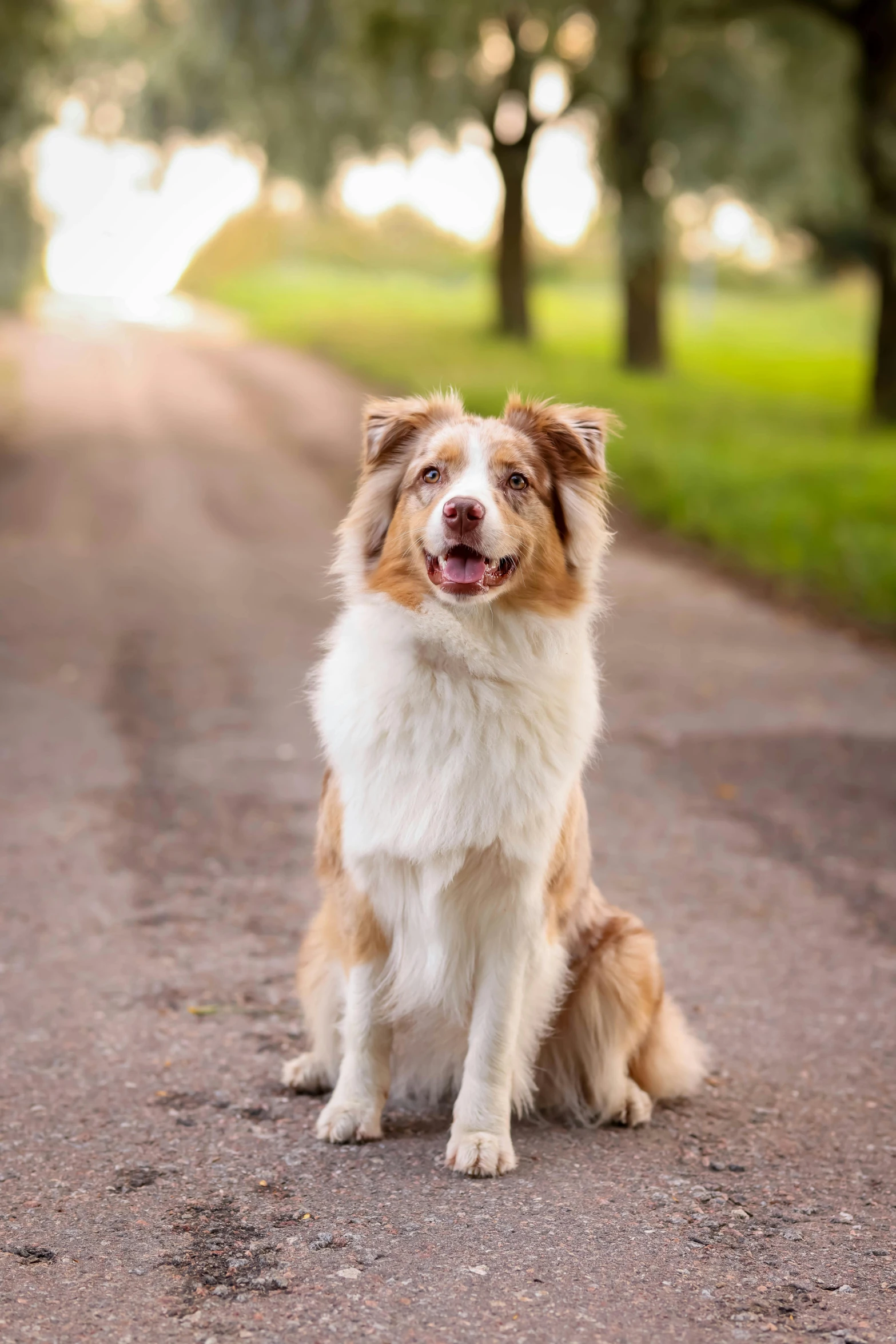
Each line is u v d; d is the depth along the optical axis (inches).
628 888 230.5
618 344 1455.5
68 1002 181.5
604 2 898.1
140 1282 117.2
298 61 885.2
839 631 445.7
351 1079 149.6
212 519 657.6
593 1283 118.6
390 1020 150.8
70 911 214.5
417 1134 151.8
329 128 1082.1
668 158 1166.3
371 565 155.9
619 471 748.6
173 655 391.9
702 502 650.8
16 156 1051.9
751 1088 165.5
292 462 863.7
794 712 345.1
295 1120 152.6
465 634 141.5
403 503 151.9
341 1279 118.2
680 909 222.2
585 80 1076.5
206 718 331.3
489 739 141.4
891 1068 170.2
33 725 322.0
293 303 2022.6
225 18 850.8
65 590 483.2
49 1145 143.3
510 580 144.7
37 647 398.0
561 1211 132.6
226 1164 140.8
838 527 569.9
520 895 143.8
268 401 1138.7
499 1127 144.3
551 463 156.6
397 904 146.8
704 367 1364.4
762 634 438.9
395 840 141.9
